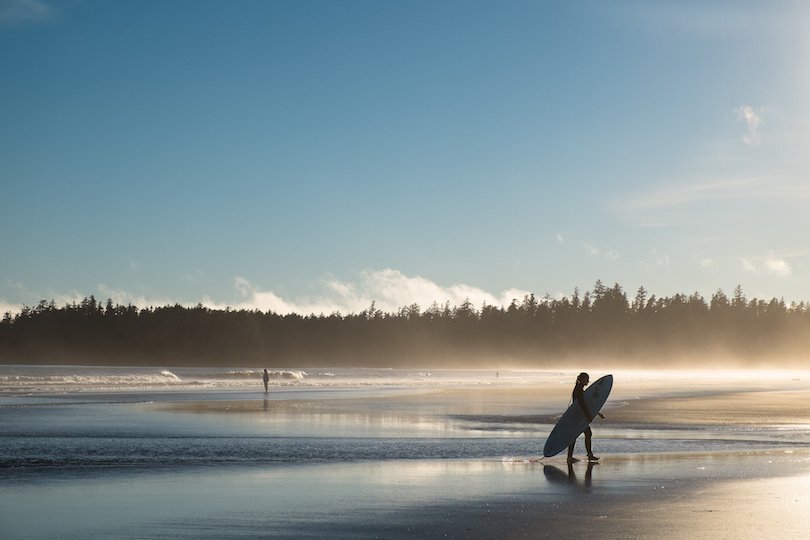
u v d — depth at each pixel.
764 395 58.78
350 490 14.10
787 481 15.26
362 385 85.50
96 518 11.61
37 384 77.44
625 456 19.52
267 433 25.58
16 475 15.78
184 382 88.12
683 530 10.95
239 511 12.14
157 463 17.80
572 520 11.58
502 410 38.84
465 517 11.78
